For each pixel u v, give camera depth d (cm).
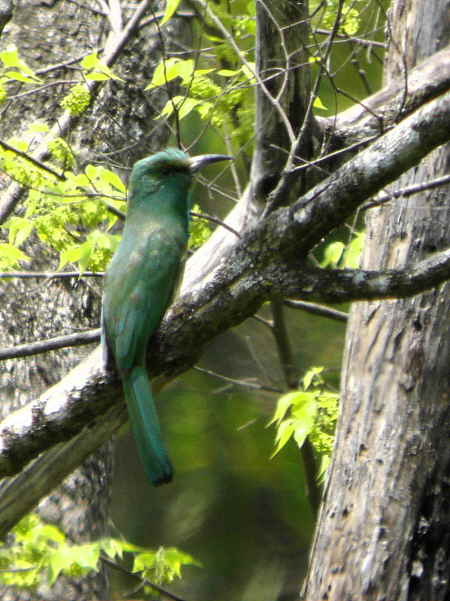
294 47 972
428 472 1066
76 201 1048
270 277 793
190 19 1524
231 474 1992
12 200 1238
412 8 1136
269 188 1012
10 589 1225
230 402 1989
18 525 1122
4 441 868
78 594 1258
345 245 1290
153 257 910
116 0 1377
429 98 1037
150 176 970
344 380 1126
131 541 1975
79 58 1295
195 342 857
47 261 1324
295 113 984
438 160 1088
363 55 1752
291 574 1952
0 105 1354
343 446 1107
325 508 1116
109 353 877
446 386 1073
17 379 1273
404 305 1088
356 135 1029
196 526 1989
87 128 1366
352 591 1070
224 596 1947
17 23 1462
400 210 1100
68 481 1279
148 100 1419
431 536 1063
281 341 1459
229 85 1132
